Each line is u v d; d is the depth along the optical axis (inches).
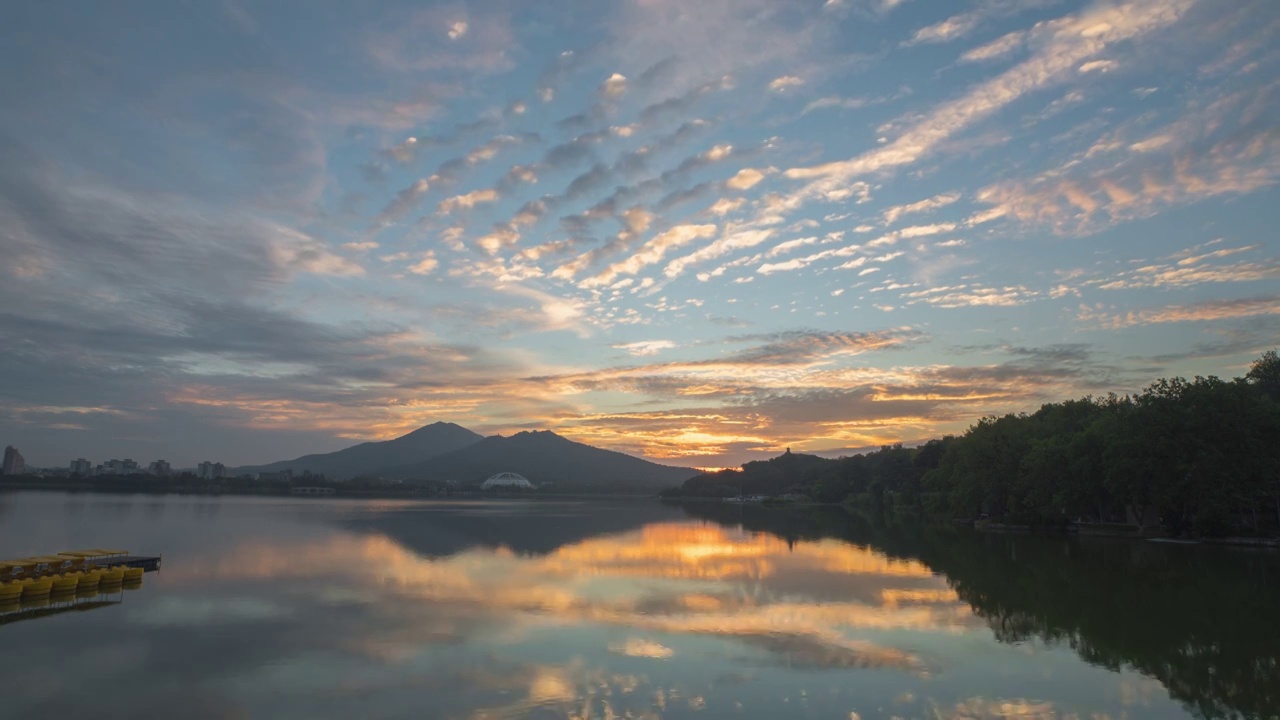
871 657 1138.7
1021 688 986.7
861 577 2026.3
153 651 1165.1
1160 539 3284.9
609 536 3531.0
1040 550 2822.3
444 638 1251.8
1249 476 3075.8
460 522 4562.0
